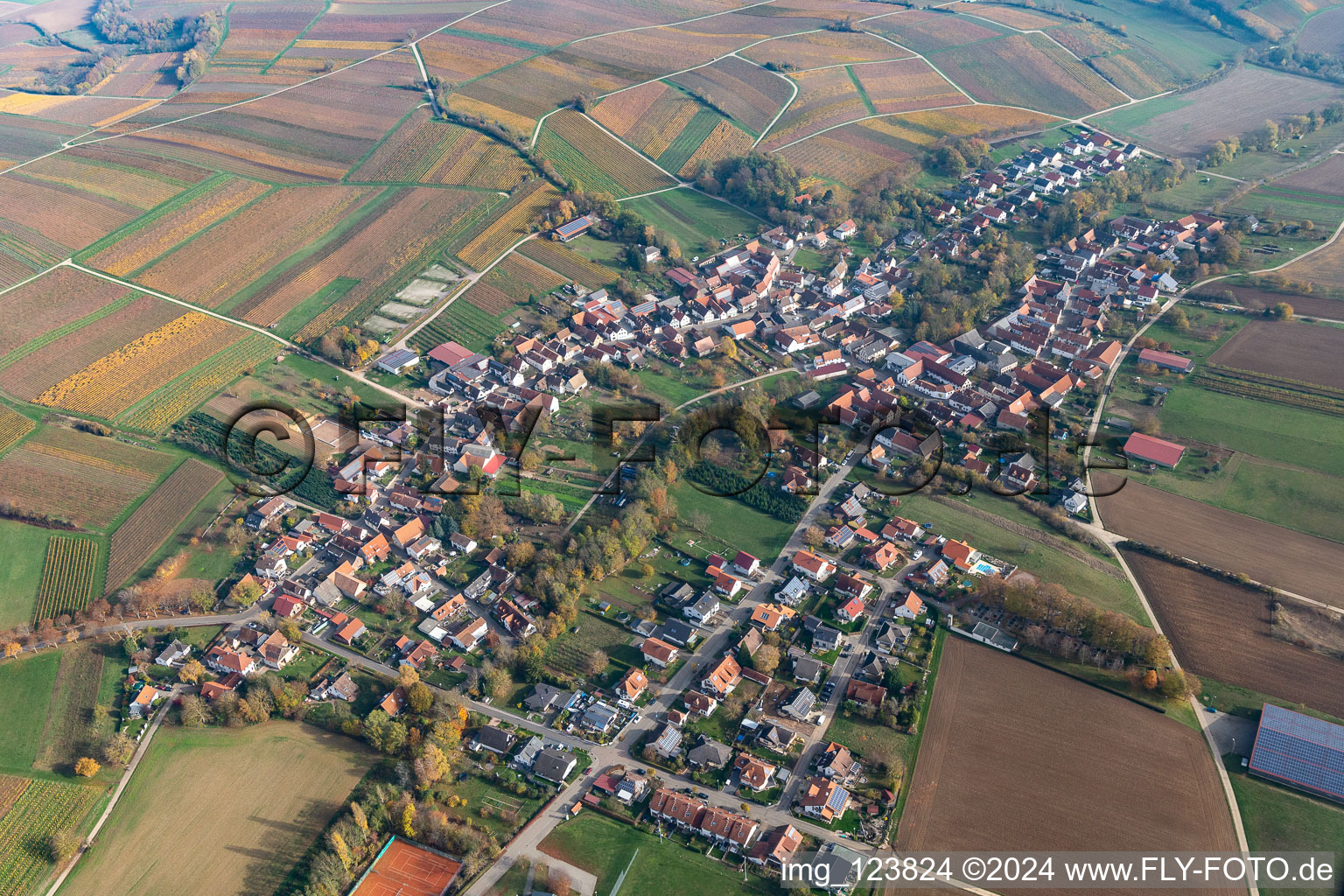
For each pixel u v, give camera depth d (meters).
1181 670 172.75
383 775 158.50
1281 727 158.38
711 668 177.75
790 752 161.38
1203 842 143.62
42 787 158.75
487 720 169.38
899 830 147.12
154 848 148.50
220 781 158.62
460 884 141.00
